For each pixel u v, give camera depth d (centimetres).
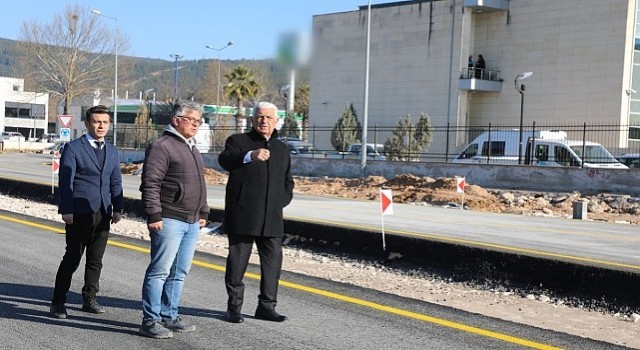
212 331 695
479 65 5409
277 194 716
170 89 13238
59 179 725
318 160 4172
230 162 702
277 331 700
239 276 726
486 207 2531
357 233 1253
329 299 848
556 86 5028
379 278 1070
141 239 1334
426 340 680
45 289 869
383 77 5753
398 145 4756
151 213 640
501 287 1016
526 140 3409
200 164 672
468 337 695
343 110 5638
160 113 6725
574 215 2130
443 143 5272
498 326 740
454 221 1783
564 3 4978
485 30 5406
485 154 3566
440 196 2689
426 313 789
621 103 4700
